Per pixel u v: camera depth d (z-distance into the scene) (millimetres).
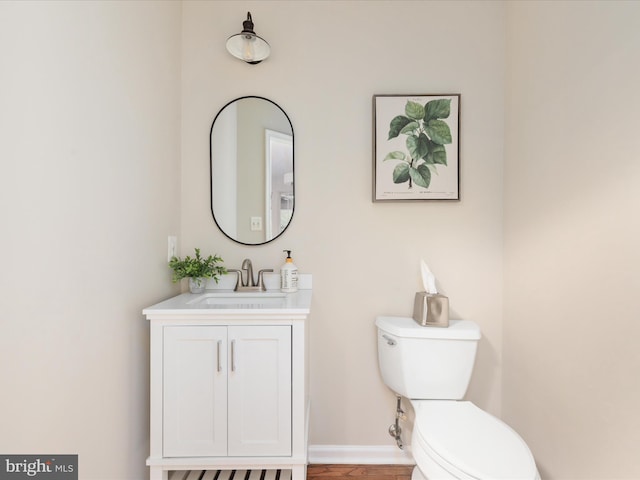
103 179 968
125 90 1088
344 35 1563
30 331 708
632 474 865
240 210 1578
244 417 1111
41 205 737
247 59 1509
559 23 1157
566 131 1126
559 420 1160
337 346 1569
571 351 1102
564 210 1138
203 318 1104
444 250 1566
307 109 1569
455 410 1197
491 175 1557
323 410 1566
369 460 1548
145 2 1223
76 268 850
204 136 1573
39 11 726
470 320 1559
